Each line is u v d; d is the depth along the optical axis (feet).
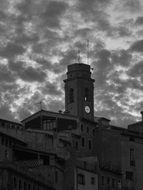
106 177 479.00
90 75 613.52
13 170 383.65
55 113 533.96
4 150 445.78
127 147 515.09
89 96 604.08
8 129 488.85
